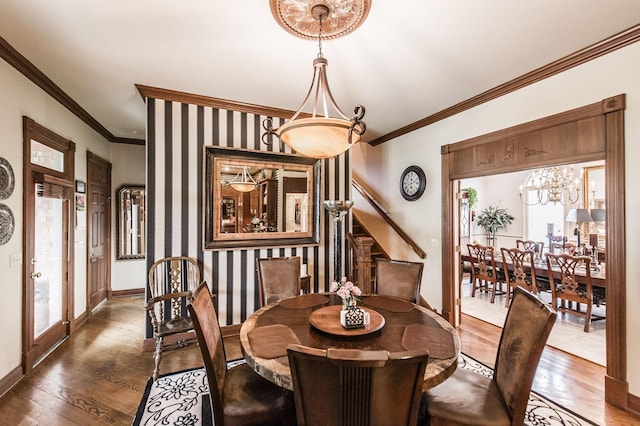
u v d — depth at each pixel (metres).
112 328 3.71
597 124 2.39
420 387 1.05
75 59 2.54
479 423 1.40
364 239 3.87
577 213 4.73
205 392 2.35
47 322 3.11
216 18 2.03
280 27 2.12
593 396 2.33
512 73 2.81
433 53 2.46
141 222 5.24
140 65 2.65
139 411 2.11
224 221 3.48
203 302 1.74
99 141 4.55
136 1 1.86
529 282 4.38
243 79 2.92
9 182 2.46
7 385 2.38
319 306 2.30
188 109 3.31
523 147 2.94
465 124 3.55
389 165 4.87
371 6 1.89
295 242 3.88
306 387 1.08
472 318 4.09
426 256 4.14
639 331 2.15
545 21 2.06
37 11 1.94
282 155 3.80
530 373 1.35
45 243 3.08
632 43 2.19
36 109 2.84
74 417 2.07
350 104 3.56
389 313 2.14
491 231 7.21
